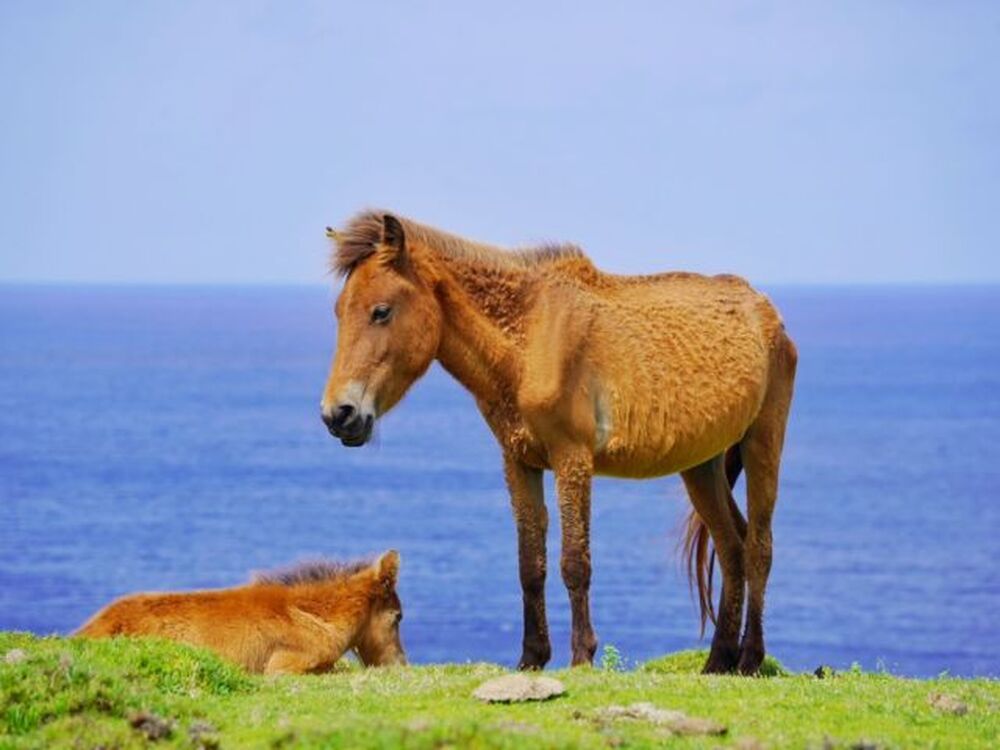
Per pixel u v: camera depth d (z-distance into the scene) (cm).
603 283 1391
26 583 6825
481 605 6538
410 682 1223
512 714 1076
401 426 16000
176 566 7425
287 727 998
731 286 1502
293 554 7812
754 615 1483
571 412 1309
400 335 1280
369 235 1295
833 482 11606
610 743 993
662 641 5603
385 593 1506
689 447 1394
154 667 1180
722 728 1043
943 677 1438
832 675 1423
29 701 1063
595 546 8862
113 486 10694
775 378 1505
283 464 12281
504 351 1312
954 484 11444
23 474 11194
